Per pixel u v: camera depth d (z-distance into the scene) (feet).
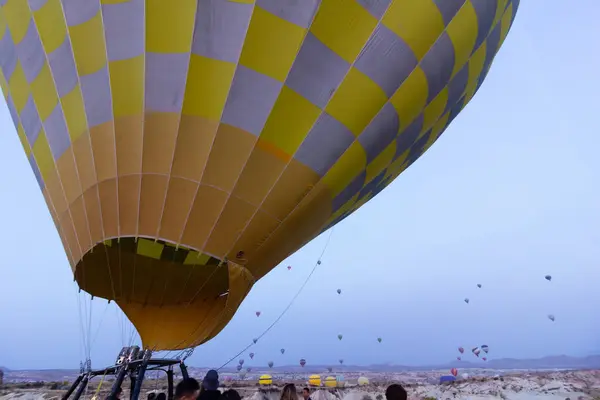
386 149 31.99
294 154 26.55
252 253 26.58
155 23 25.05
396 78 29.27
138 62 25.14
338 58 27.12
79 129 26.43
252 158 25.57
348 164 28.84
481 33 36.24
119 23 25.54
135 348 26.61
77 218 26.61
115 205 25.09
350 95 27.58
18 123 32.68
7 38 31.96
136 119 25.08
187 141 24.90
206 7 25.07
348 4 27.30
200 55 24.95
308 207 27.76
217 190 25.14
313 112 26.71
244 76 25.27
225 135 25.13
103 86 25.70
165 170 24.81
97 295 33.78
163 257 35.32
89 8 26.53
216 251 25.52
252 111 25.48
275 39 25.64
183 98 24.86
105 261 33.63
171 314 34.53
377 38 28.14
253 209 25.89
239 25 25.22
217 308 34.50
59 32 27.63
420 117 34.45
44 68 28.55
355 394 100.68
